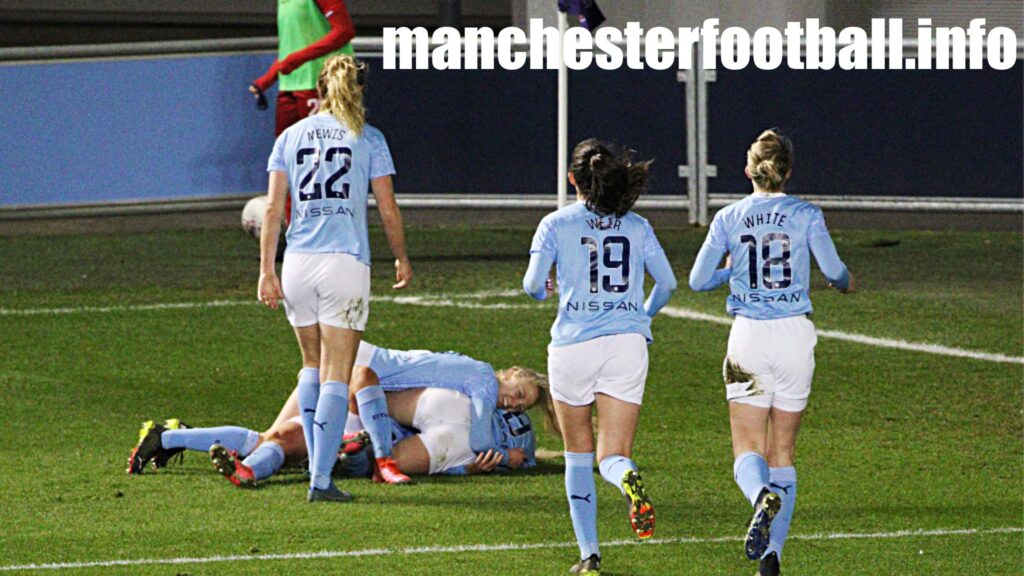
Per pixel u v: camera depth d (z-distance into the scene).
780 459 23.16
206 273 50.66
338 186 26.83
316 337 27.50
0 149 57.59
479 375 29.62
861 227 60.16
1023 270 52.28
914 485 29.25
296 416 29.58
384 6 98.00
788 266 22.98
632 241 23.16
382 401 28.89
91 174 58.47
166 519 25.98
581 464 23.12
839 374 38.72
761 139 23.53
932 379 38.25
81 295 47.25
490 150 60.62
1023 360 40.19
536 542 24.86
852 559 24.22
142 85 58.50
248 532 25.19
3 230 57.75
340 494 27.28
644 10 68.44
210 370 38.56
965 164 60.31
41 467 29.64
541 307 45.97
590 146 23.17
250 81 59.53
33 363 38.97
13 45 90.31
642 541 25.09
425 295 47.53
